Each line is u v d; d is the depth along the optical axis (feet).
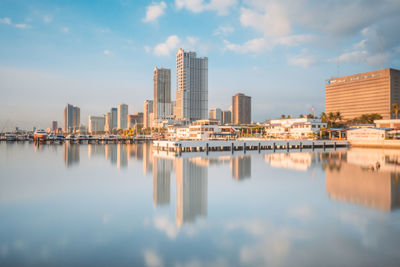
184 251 52.37
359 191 98.78
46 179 130.41
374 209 76.48
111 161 208.13
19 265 47.11
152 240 57.72
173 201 88.94
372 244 54.29
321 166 168.35
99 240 57.82
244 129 596.29
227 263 47.52
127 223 68.39
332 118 481.87
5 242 56.95
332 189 102.83
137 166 177.06
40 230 63.67
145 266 46.73
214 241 57.00
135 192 102.37
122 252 52.19
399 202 83.05
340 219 68.64
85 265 47.16
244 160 206.80
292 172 145.18
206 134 461.37
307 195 93.81
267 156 238.48
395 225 64.08
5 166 180.14
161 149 328.08
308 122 419.74
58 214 75.87
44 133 559.79
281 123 476.54
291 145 327.67
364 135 348.59
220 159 215.51
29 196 96.37
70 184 118.11
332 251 51.37
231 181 121.80
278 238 57.93
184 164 184.85
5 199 92.22
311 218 69.82
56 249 53.47
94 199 92.17
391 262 47.01
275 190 102.53
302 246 53.83
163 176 137.59
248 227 64.54
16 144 474.08
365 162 188.75
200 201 88.12
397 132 334.03
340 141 352.90
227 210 78.18
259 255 50.29
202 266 46.65
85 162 202.69
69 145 454.40
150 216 73.82
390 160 201.26
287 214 73.46
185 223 67.87
